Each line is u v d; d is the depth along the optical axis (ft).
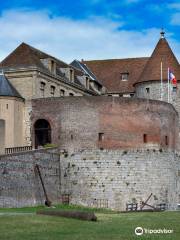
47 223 114.62
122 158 212.64
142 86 276.21
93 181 209.67
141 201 213.46
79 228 110.22
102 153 211.20
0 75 220.43
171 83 268.62
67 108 214.28
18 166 180.04
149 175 217.15
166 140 226.99
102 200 208.95
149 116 221.05
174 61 276.82
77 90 264.31
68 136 212.84
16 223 113.39
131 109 217.36
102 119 212.84
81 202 209.05
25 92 223.10
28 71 224.33
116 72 314.55
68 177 210.18
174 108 243.19
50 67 238.48
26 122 220.64
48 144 212.02
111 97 214.90
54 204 198.90
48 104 217.36
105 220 126.62
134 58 320.50
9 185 173.99
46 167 199.52
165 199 221.46
